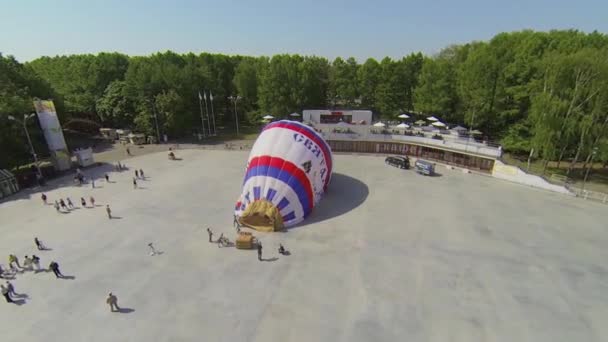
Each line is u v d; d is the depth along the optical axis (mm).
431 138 55188
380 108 81250
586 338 17984
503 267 24500
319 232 29562
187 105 74312
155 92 69688
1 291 20422
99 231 29312
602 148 43656
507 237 29031
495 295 21391
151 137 66812
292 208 30797
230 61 101438
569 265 24875
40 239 27891
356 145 60000
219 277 22719
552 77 45656
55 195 38125
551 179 44156
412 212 34062
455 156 52250
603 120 45219
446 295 21281
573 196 39531
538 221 32375
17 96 45531
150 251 25969
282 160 32125
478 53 64688
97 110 73688
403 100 80500
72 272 23250
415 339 17688
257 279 22547
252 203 30625
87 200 36531
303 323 18625
